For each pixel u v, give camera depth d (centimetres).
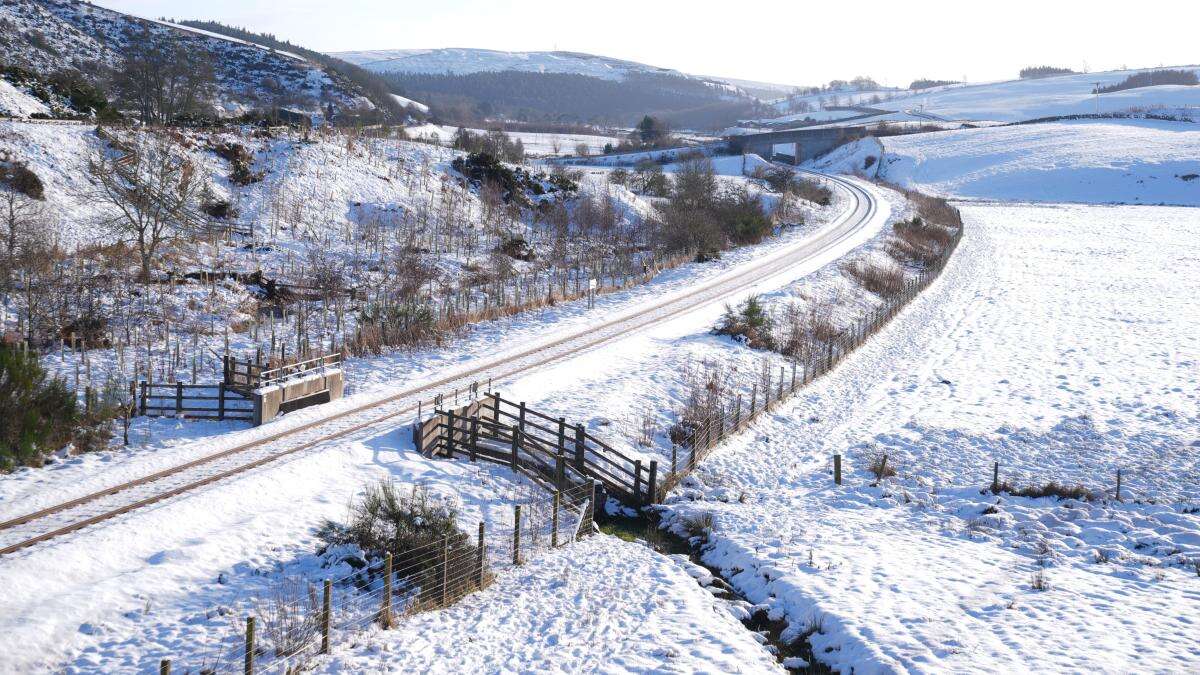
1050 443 3022
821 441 3138
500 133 12419
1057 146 14362
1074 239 8519
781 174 10462
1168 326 5097
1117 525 2209
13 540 1772
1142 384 3881
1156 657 1515
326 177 5712
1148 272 6869
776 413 3384
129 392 2816
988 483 2623
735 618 1817
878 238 7331
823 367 3994
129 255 4128
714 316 4494
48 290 3541
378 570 1836
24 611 1547
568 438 2536
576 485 2447
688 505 2455
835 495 2573
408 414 2752
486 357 3478
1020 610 1742
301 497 2136
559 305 4547
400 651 1577
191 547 1816
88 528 1848
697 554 2211
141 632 1557
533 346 3688
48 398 2323
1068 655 1534
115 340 3381
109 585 1653
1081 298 5938
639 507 2483
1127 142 14238
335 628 1622
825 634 1708
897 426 3288
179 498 2028
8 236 3788
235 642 1548
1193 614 1692
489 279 4922
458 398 2881
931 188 12925
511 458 2525
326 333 3728
